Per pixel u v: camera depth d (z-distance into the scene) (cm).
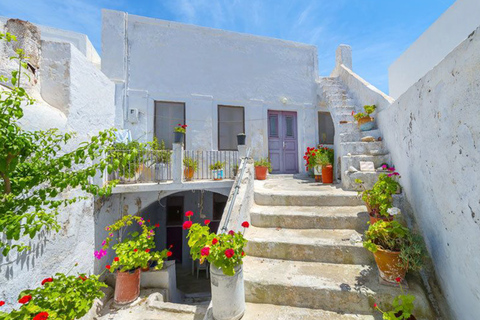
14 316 173
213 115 691
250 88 730
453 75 191
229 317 198
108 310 351
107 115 448
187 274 739
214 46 704
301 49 792
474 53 162
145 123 629
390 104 411
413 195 285
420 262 209
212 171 577
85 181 199
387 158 404
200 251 202
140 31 642
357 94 624
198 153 618
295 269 255
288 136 771
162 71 654
